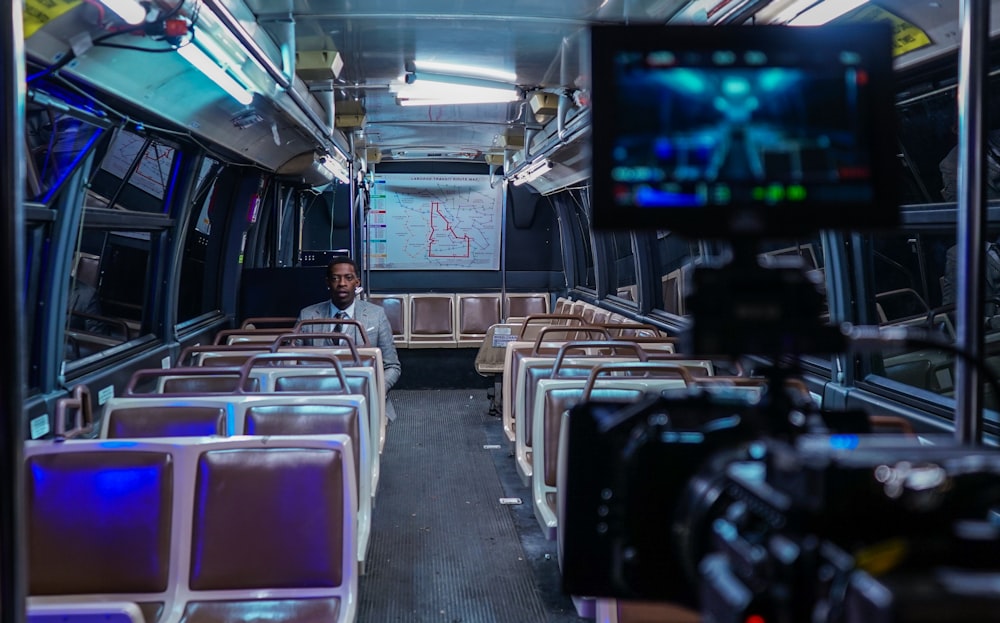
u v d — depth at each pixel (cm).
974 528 86
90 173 444
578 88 655
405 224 1256
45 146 393
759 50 114
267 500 320
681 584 120
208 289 855
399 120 859
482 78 643
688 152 111
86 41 332
